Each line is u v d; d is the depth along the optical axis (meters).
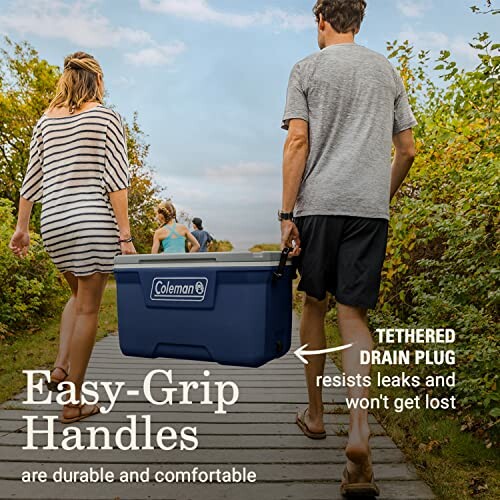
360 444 2.05
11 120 18.59
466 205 3.35
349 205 2.23
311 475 2.38
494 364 2.97
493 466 2.58
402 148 2.49
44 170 3.01
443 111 3.76
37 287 6.98
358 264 2.23
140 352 2.42
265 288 2.22
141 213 21.14
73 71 3.04
